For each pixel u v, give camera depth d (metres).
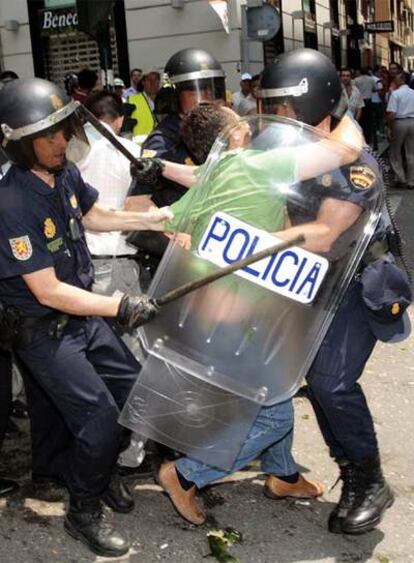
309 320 2.53
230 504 3.19
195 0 11.13
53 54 12.15
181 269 2.54
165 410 2.69
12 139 2.47
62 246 2.65
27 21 12.03
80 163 3.28
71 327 2.77
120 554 2.86
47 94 2.49
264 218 2.46
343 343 2.77
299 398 4.18
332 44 19.47
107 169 3.32
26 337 2.71
